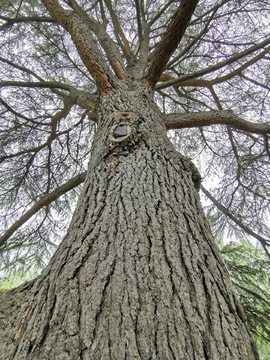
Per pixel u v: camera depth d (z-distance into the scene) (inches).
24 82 115.6
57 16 91.7
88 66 85.9
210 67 108.2
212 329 28.1
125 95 84.3
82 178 115.0
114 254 35.3
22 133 139.9
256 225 144.2
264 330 99.4
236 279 118.8
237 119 105.4
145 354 24.6
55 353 25.2
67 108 130.9
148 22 189.9
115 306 29.0
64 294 31.3
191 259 35.7
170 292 30.7
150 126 68.5
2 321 31.9
